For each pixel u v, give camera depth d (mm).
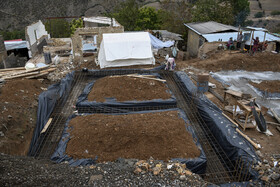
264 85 14609
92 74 17078
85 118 11375
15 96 12523
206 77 13750
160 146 9578
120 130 10016
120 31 19688
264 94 13273
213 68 17641
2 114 10453
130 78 15039
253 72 16859
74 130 10625
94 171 7613
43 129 11445
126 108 13055
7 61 21438
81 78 16875
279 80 15258
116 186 6867
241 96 11352
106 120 10906
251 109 10289
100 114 11859
